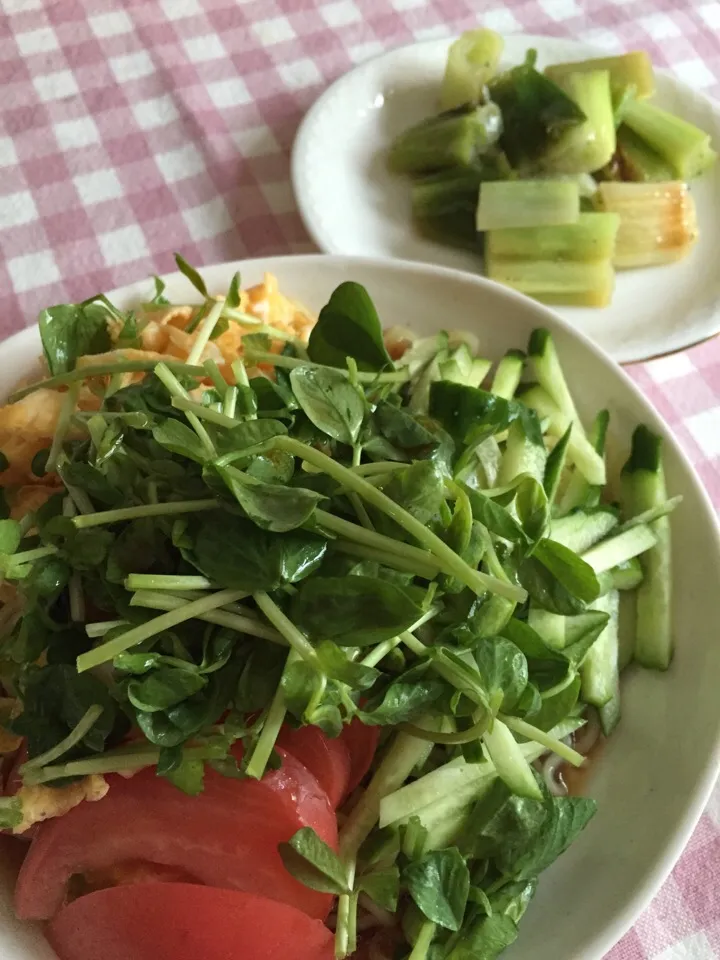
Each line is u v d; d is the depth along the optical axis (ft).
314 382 0.60
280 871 0.52
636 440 0.71
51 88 1.07
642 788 0.61
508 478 0.68
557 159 0.99
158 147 1.04
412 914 0.56
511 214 0.94
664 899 0.65
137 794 0.53
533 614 0.63
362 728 0.57
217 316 0.70
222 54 1.12
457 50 1.04
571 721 0.64
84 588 0.57
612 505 0.72
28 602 0.56
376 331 0.69
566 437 0.70
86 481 0.58
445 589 0.56
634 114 1.03
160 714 0.52
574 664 0.60
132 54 1.10
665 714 0.63
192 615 0.52
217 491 0.54
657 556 0.68
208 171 1.03
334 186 0.99
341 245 0.93
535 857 0.56
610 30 1.19
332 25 1.16
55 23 1.12
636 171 1.01
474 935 0.54
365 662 0.53
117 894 0.52
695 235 0.95
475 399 0.69
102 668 0.55
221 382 0.62
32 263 0.95
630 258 0.94
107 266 0.95
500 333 0.78
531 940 0.56
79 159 1.02
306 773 0.54
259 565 0.52
